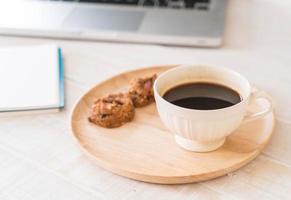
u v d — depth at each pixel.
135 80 0.63
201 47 0.77
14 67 0.68
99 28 0.78
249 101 0.53
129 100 0.60
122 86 0.66
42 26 0.79
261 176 0.52
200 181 0.51
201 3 0.85
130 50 0.76
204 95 0.56
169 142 0.56
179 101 0.55
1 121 0.60
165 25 0.79
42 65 0.69
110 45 0.78
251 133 0.56
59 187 0.51
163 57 0.74
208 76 0.58
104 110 0.58
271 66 0.72
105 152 0.54
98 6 0.85
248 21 0.83
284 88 0.66
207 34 0.76
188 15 0.81
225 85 0.57
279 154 0.55
